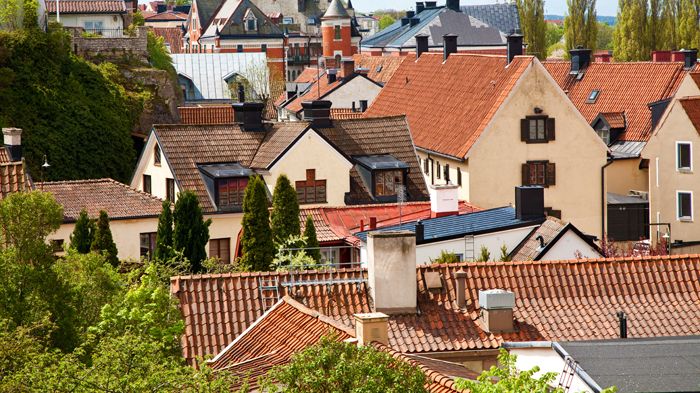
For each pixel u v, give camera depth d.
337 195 177.00
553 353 66.88
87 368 62.41
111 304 82.12
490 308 84.31
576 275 89.75
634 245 183.25
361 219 146.50
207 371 59.12
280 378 54.56
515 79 197.00
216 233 167.25
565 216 198.38
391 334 83.62
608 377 55.84
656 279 89.94
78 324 76.81
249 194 131.88
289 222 135.88
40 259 75.62
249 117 179.88
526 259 112.25
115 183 161.50
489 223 119.62
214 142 177.12
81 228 132.00
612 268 90.62
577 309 87.19
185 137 177.00
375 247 85.19
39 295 72.69
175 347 81.25
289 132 178.38
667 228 192.38
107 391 57.12
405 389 53.22
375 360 54.28
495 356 83.31
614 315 86.94
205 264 126.38
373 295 85.69
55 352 60.47
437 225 121.94
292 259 112.25
